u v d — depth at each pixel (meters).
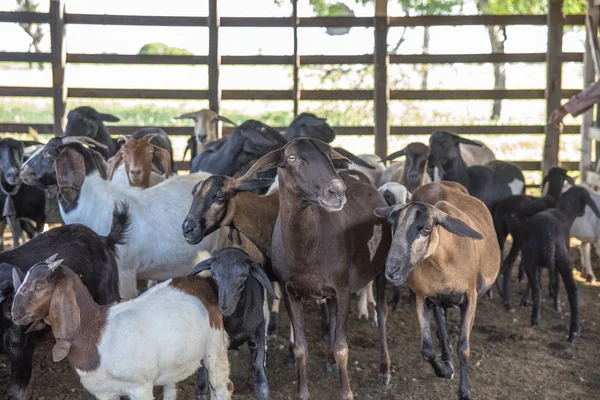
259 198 3.32
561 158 8.66
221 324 2.93
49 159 3.62
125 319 2.68
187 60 6.78
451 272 3.18
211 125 6.48
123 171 4.62
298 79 6.86
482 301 4.52
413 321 4.22
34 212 4.73
